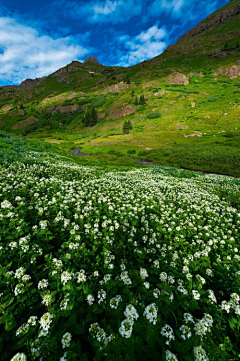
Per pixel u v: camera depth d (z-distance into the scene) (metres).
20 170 13.21
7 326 2.53
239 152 51.19
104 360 2.33
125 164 45.78
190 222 7.59
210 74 198.50
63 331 2.55
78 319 2.96
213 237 6.59
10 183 9.54
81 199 8.35
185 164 49.31
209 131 92.50
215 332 3.04
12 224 4.81
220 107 124.56
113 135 121.19
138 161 58.78
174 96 162.50
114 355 2.30
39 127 199.88
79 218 6.34
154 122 128.00
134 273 3.77
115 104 179.25
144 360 2.34
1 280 3.24
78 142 112.56
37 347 2.33
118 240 5.57
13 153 18.59
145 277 3.91
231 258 5.38
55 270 3.70
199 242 5.95
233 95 139.00
